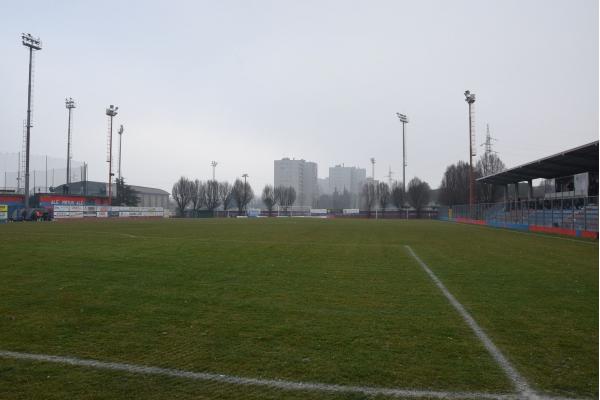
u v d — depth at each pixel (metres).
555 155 26.44
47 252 13.63
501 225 39.53
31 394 3.63
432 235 24.78
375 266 11.17
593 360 4.37
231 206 109.06
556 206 34.31
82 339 5.05
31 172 75.12
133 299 7.13
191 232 25.58
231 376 3.99
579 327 5.54
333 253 14.21
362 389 3.71
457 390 3.69
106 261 11.67
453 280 9.10
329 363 4.29
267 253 14.00
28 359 4.41
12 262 11.35
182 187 89.62
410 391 3.68
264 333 5.29
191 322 5.77
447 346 4.79
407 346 4.80
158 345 4.84
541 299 7.23
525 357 4.45
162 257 12.66
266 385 3.79
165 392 3.67
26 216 45.38
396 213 82.31
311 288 8.15
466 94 51.66
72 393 3.65
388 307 6.65
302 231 27.97
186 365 4.25
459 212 57.44
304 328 5.50
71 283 8.50
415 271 10.34
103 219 54.31
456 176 75.19
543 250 15.93
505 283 8.75
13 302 6.88
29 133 44.88
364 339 5.05
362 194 117.25
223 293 7.64
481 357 4.45
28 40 43.25
